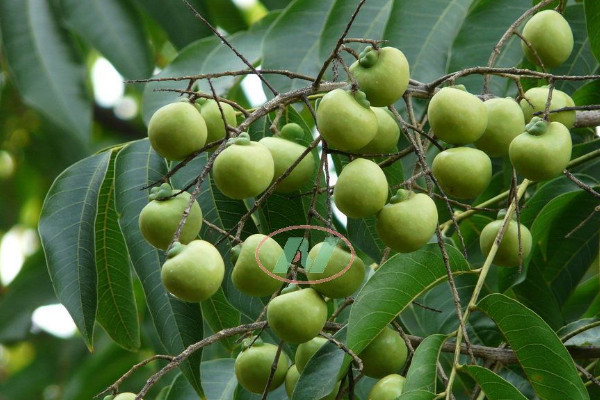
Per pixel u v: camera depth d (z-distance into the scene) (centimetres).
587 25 96
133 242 94
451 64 99
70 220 95
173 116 86
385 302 86
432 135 90
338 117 85
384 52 86
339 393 88
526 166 87
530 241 92
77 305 93
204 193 93
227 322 96
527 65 99
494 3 100
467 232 103
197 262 83
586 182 99
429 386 85
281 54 102
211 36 107
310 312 85
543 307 99
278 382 91
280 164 88
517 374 93
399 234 85
